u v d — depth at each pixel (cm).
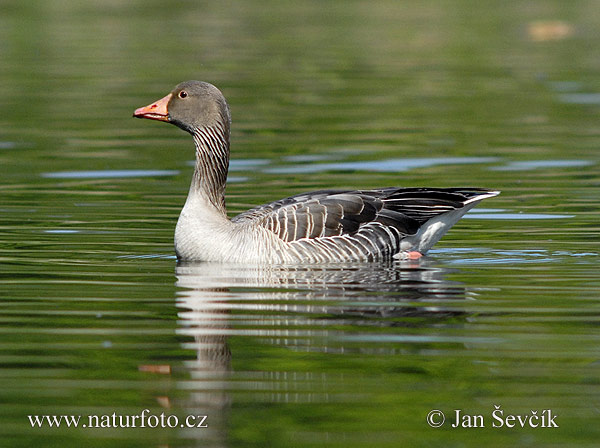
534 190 2103
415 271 1508
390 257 1595
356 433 941
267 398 1012
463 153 2497
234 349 1142
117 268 1535
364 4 6206
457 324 1227
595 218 1861
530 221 1850
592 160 2400
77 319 1261
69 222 1861
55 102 3225
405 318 1254
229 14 5700
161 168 2388
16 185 2191
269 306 1312
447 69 3878
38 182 2222
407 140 2670
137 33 4888
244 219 1605
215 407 995
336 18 5512
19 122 2947
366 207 1595
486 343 1157
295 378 1059
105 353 1137
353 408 988
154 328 1221
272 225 1559
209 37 4766
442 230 1631
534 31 4925
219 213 1623
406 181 2189
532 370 1074
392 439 930
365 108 3138
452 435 941
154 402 1008
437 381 1048
